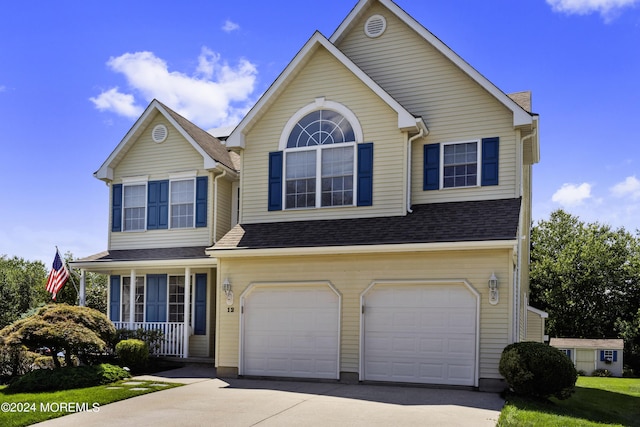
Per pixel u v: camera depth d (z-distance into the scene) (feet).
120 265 61.67
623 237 151.53
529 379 37.76
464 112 51.85
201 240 63.26
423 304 44.75
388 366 45.14
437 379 43.57
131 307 62.28
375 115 51.75
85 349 52.60
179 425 30.96
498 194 49.60
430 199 51.83
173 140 65.92
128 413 34.09
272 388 43.19
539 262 151.43
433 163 52.21
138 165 67.10
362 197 51.21
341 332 46.75
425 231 45.62
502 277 42.37
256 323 49.93
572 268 144.46
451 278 43.78
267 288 49.90
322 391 41.55
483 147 50.67
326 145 53.26
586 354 124.16
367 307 46.37
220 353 50.62
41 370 43.96
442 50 52.37
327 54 54.03
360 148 51.80
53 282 66.08
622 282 142.92
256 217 54.95
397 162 50.49
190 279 64.03
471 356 42.78
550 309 146.92
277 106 55.57
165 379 48.26
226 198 65.92
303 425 30.68
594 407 43.45
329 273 47.70
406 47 55.01
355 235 47.50
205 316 62.80
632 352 134.21
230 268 51.13
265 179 55.11
